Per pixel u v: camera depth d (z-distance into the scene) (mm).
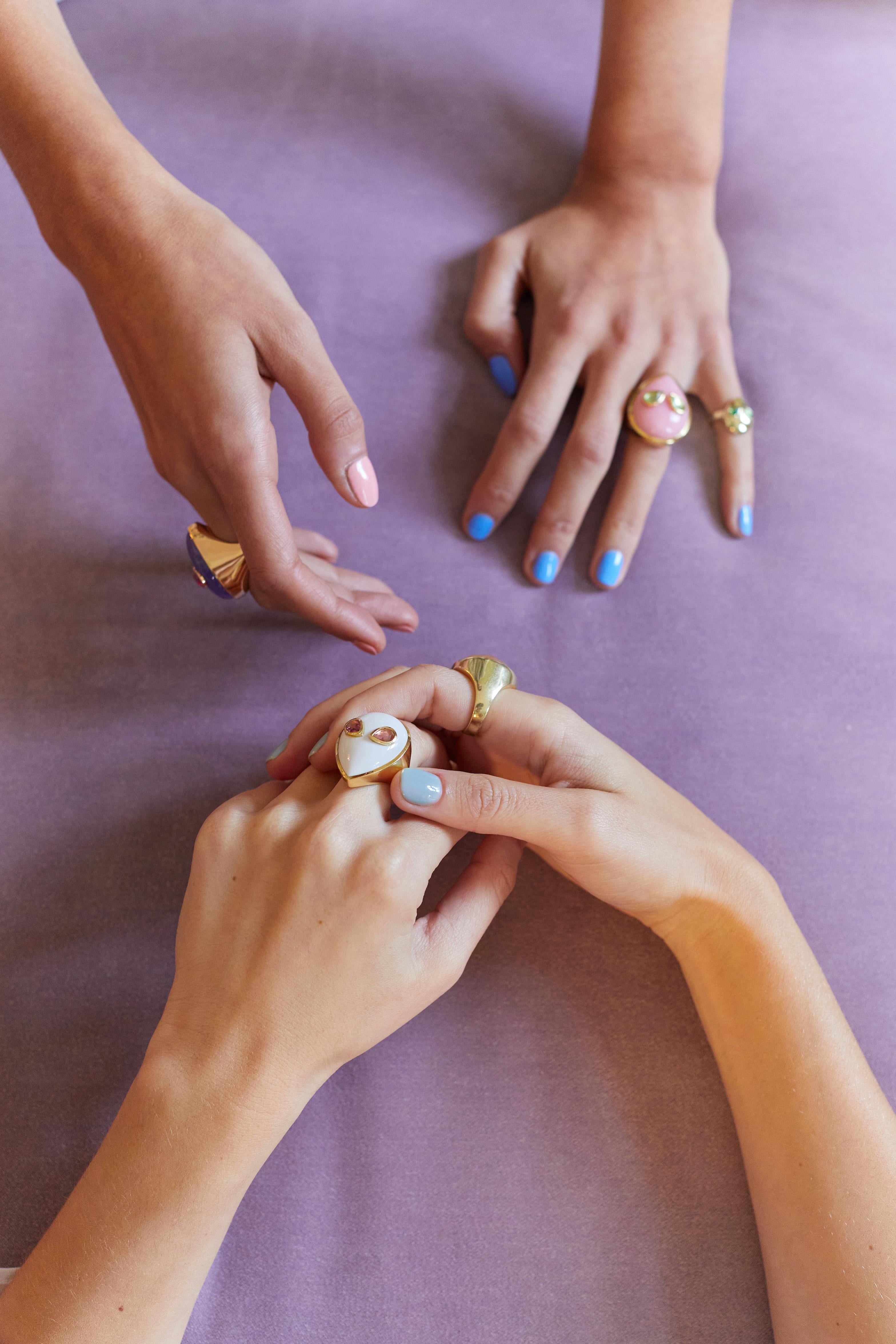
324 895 359
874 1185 365
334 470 410
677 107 500
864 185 545
